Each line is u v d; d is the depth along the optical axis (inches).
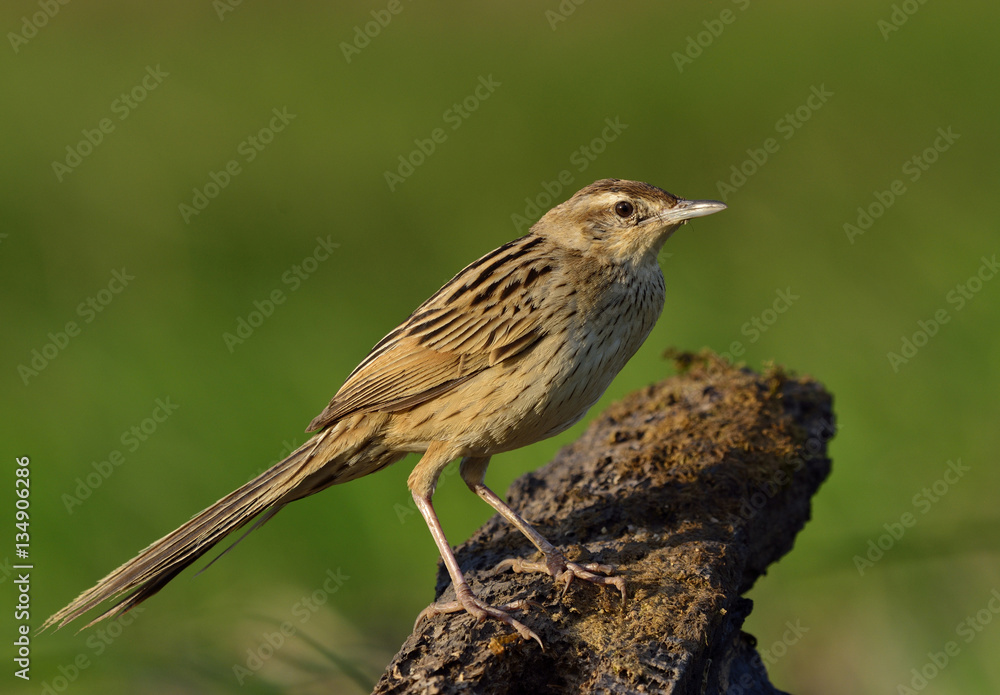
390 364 268.2
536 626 220.2
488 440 266.5
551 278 262.1
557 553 244.2
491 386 261.1
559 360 257.9
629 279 269.1
